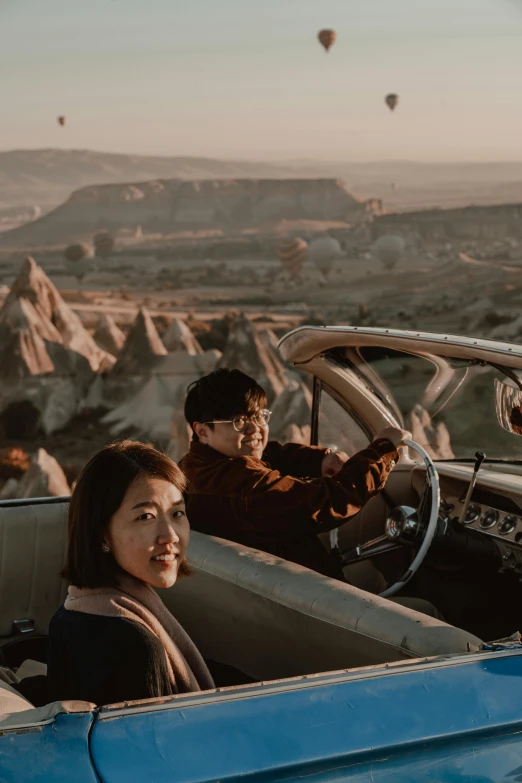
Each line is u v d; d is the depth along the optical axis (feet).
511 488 10.27
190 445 9.46
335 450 10.84
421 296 472.03
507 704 5.59
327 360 11.37
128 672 5.56
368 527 12.05
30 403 159.84
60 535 9.93
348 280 570.87
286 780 4.89
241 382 9.21
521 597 10.62
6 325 176.96
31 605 9.86
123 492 5.96
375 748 5.11
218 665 8.11
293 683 5.35
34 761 4.56
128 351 174.60
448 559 10.65
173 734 4.86
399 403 11.10
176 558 6.20
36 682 7.17
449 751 5.33
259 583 7.45
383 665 5.65
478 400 9.99
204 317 410.31
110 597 5.94
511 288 453.17
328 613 6.80
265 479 8.82
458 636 6.16
